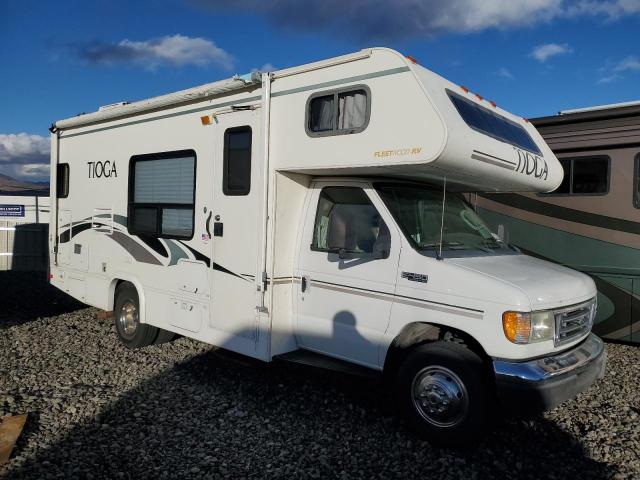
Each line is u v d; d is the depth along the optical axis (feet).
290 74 14.79
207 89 16.78
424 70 13.17
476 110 14.39
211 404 15.37
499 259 14.71
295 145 14.65
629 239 20.27
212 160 16.93
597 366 13.38
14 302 30.53
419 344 13.65
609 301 20.70
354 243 14.53
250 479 11.46
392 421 14.52
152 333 20.43
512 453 13.05
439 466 12.30
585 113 21.08
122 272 20.65
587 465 12.57
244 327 15.85
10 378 17.08
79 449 12.48
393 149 12.77
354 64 13.56
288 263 15.62
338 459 12.46
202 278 17.28
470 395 12.48
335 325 14.74
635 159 20.11
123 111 20.16
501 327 11.93
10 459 11.89
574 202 21.47
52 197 24.70
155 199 19.20
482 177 14.35
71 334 22.82
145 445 12.82
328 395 16.25
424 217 14.94
